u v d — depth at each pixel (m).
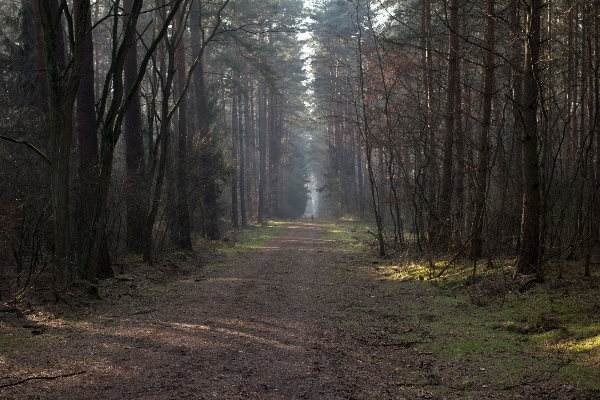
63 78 11.30
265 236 35.47
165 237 21.23
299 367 6.69
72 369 6.40
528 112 11.23
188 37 34.19
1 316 9.22
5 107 14.73
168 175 22.33
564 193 14.59
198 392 5.58
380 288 14.20
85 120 14.68
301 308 11.25
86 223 14.05
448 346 8.10
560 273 10.90
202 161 24.25
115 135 13.05
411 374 6.77
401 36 22.67
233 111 41.56
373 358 7.47
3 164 12.91
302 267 18.86
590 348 7.05
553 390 5.93
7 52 23.17
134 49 18.98
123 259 17.11
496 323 9.23
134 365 6.62
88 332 8.59
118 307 11.08
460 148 15.64
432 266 15.35
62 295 10.94
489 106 14.39
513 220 14.75
